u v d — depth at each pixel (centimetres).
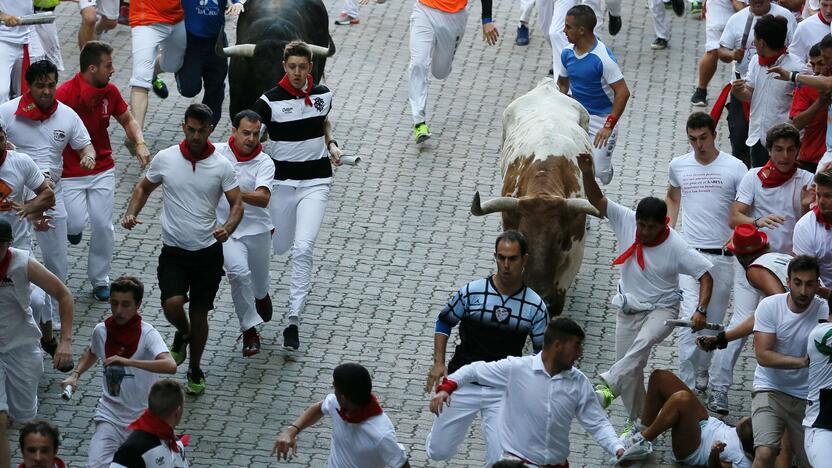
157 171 1822
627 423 1841
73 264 2223
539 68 2980
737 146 2447
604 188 2481
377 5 3275
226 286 2194
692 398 1739
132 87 2505
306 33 2478
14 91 2492
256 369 1970
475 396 1574
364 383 1444
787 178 1891
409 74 2600
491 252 2291
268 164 1922
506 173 2100
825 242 1784
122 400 1608
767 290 1730
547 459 1515
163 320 2072
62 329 1641
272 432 1823
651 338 1789
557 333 1477
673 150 2631
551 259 1923
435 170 2548
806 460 1673
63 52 2945
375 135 2662
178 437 1733
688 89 2888
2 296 1644
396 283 2188
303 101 1981
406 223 2366
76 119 1991
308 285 2005
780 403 1659
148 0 2481
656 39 3056
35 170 1809
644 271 1800
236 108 2414
